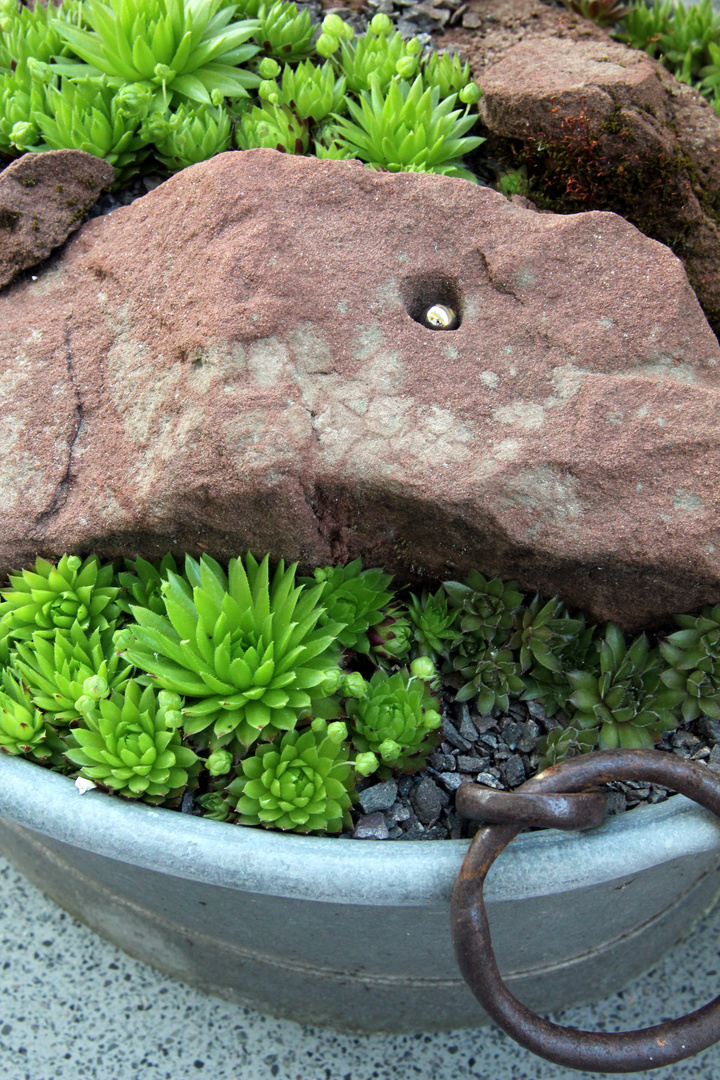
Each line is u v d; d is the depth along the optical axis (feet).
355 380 1.72
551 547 1.68
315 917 1.70
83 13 2.04
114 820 1.61
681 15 2.32
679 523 1.67
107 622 1.79
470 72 2.16
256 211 1.78
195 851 1.59
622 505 1.68
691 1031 1.63
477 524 1.69
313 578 1.79
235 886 1.59
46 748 1.73
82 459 1.80
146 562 1.79
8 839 1.96
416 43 2.09
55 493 1.80
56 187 1.93
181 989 2.03
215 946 1.87
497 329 1.76
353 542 1.76
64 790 1.64
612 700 1.75
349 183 1.81
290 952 1.82
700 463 1.69
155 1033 1.99
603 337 1.75
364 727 1.72
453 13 2.27
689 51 2.32
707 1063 1.97
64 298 1.90
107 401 1.81
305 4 2.25
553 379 1.73
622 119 1.97
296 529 1.72
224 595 1.70
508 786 1.75
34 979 2.03
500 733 1.79
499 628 1.78
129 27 1.99
